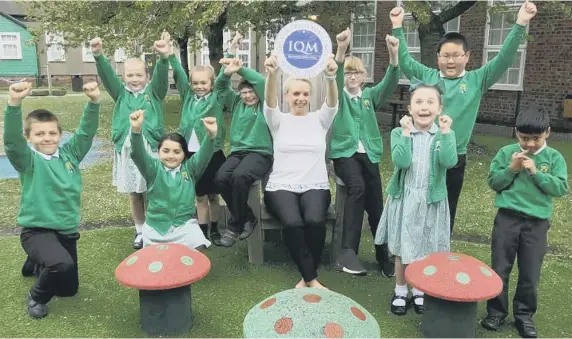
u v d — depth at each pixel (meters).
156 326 2.96
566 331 3.10
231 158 3.93
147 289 2.80
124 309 3.28
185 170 3.69
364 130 3.86
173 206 3.60
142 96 4.21
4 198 5.87
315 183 3.61
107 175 7.07
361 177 3.74
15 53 28.81
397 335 3.00
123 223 5.11
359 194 3.67
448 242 3.25
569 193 6.43
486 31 11.55
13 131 2.91
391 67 3.72
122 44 8.36
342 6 9.22
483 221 5.28
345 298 2.49
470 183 6.82
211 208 4.41
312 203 3.47
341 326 2.22
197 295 3.48
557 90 10.71
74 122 12.53
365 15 10.18
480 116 12.16
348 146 3.80
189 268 2.92
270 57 3.55
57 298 3.41
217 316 3.20
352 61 3.78
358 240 3.70
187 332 3.00
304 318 2.25
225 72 3.95
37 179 3.11
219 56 12.45
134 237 4.62
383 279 3.84
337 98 3.60
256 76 3.89
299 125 3.65
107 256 4.16
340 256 3.67
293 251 3.42
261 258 4.05
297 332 2.19
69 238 3.26
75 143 3.31
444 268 2.83
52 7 9.77
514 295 3.37
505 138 10.84
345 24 9.52
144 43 7.92
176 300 2.94
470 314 2.85
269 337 2.19
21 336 2.93
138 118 3.30
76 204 3.27
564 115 10.48
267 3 7.95
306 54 3.61
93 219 5.19
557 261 4.25
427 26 9.12
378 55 13.76
